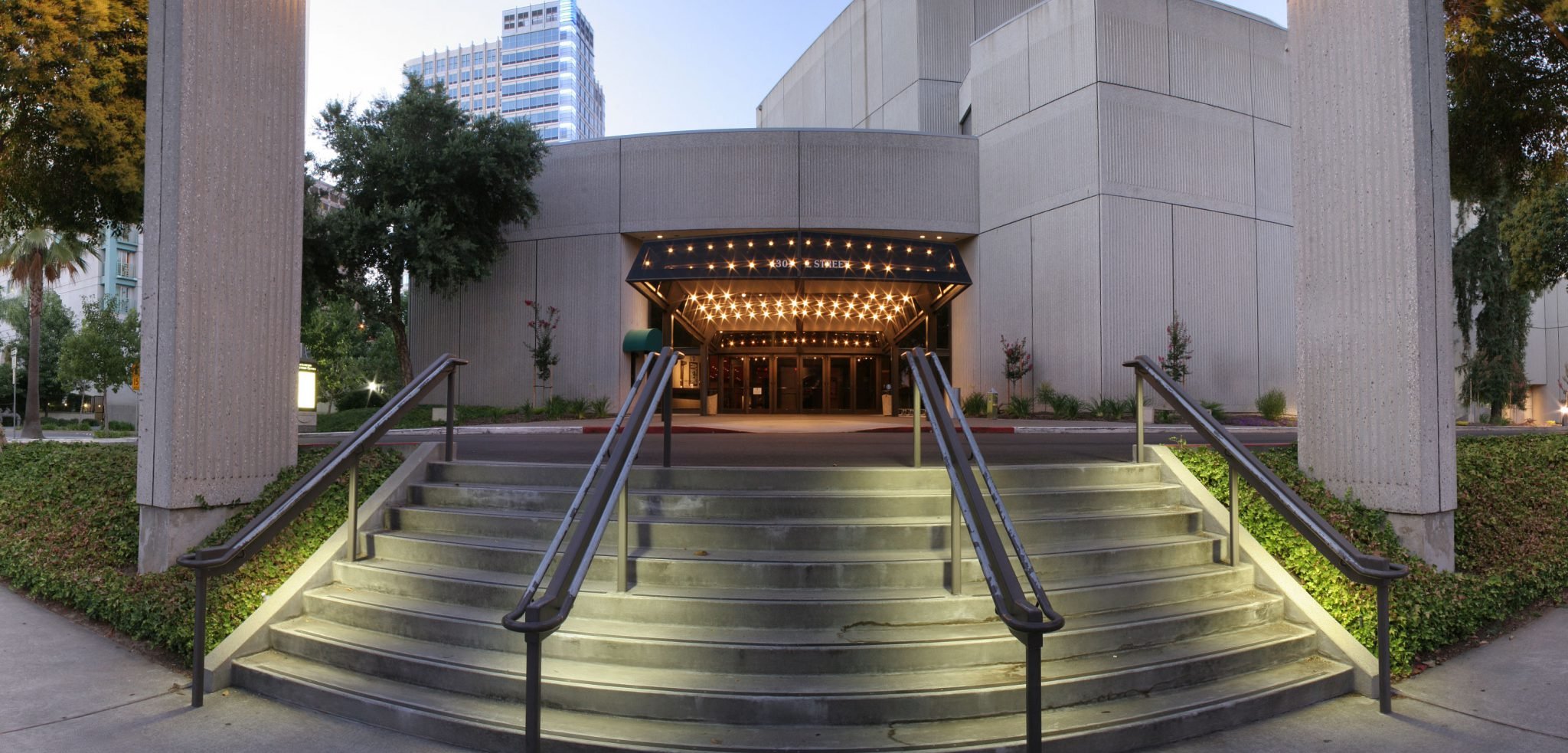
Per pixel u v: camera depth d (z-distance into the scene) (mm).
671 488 5770
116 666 4852
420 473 6426
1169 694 4059
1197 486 6164
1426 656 5008
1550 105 11141
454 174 24719
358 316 26406
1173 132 24281
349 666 4387
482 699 3988
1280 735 3865
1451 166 12344
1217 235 24812
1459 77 11430
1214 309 24609
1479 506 6531
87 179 12414
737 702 3682
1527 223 21016
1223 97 25172
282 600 4918
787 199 26844
